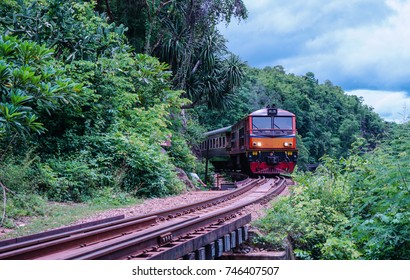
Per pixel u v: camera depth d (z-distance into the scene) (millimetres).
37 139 11211
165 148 16984
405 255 5926
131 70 15445
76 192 10188
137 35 22266
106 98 13453
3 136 9531
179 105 18156
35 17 11773
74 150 11734
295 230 7359
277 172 20625
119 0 21766
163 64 16188
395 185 6164
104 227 6289
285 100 66938
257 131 20750
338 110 78812
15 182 8938
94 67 13156
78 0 15180
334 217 7773
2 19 11383
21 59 9883
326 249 6426
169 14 22516
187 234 5914
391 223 6020
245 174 23375
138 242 4863
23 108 8695
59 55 12883
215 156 29938
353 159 9227
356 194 8414
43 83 9094
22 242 5039
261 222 7391
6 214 7617
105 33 14250
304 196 8977
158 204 10523
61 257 4406
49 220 7688
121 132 12703
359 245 7047
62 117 11789
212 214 7074
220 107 25516
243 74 25469
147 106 15969
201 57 24094
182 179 15320
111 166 11773
